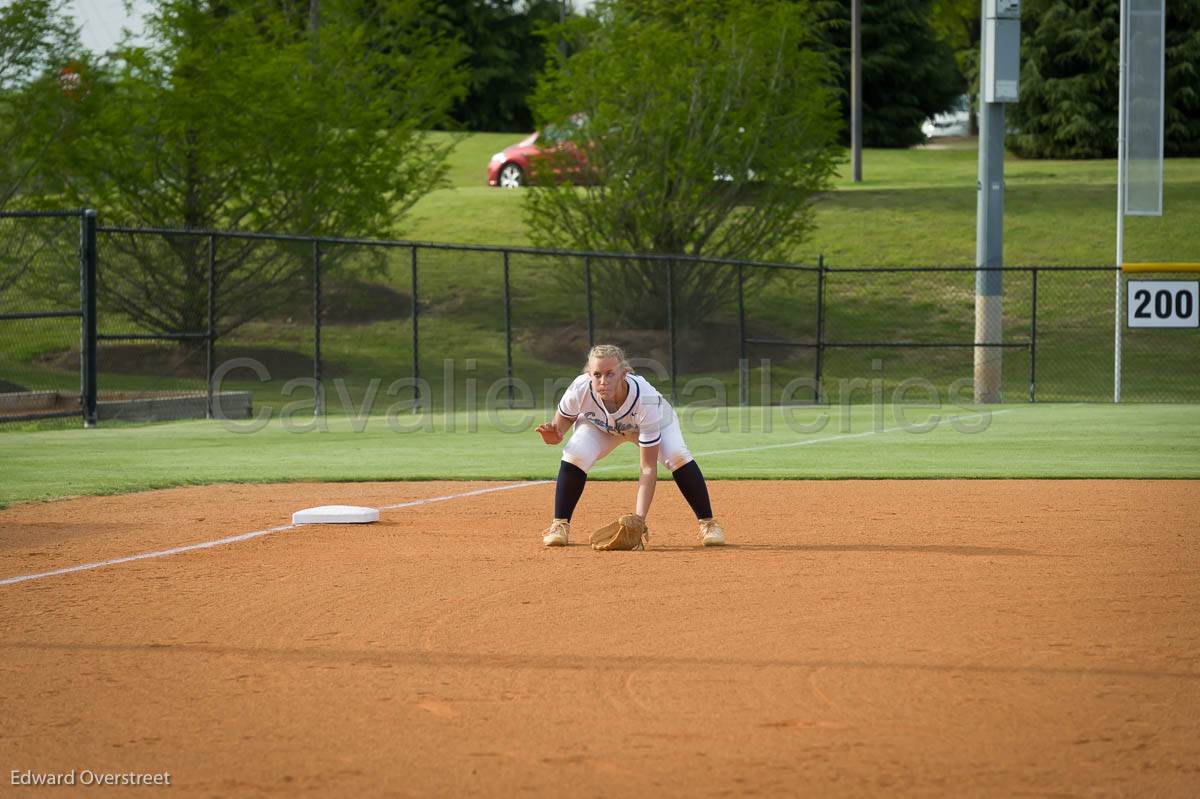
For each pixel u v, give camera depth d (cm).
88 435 4084
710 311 7356
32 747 1066
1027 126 12112
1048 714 1130
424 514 2420
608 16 7256
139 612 1568
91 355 4456
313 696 1204
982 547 2036
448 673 1280
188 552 1995
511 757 1029
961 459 3475
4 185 5947
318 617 1537
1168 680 1238
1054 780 972
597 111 7069
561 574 1802
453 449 3725
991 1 5884
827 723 1109
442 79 7256
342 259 6781
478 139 14225
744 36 7100
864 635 1429
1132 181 5603
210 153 6184
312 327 7125
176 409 4847
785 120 7212
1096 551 2000
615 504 2570
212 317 4934
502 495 2711
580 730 1095
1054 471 3170
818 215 9606
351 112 6600
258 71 6262
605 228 7225
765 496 2703
